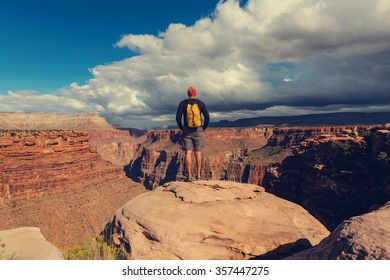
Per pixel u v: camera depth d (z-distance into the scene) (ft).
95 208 361.71
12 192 316.40
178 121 33.22
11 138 367.25
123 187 452.76
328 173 247.91
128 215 29.48
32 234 29.76
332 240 18.38
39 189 339.36
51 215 313.12
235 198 31.53
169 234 25.70
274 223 29.17
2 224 279.08
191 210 28.32
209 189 31.63
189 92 32.91
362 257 15.11
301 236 28.37
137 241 26.16
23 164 357.41
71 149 446.19
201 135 33.55
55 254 24.11
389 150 221.66
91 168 444.14
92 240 28.78
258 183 649.61
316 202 244.63
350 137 265.75
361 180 231.71
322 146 269.44
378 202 216.95
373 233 16.28
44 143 407.64
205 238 25.84
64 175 385.50
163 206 29.27
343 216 228.84
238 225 27.71
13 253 23.13
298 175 280.31
